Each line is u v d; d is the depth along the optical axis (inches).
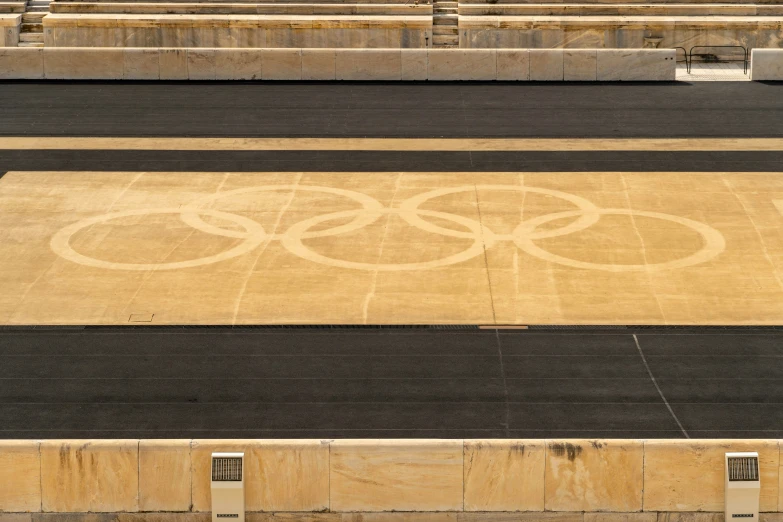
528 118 1185.4
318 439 506.3
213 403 584.1
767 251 816.9
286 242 836.0
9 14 1700.3
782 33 1578.5
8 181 969.5
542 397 590.9
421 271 779.4
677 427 557.0
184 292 741.9
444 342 663.1
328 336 671.8
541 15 1664.6
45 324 690.2
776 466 482.3
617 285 753.6
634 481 483.5
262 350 651.5
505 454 482.9
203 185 966.4
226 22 1633.9
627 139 1103.0
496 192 947.3
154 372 621.6
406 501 487.2
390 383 607.5
